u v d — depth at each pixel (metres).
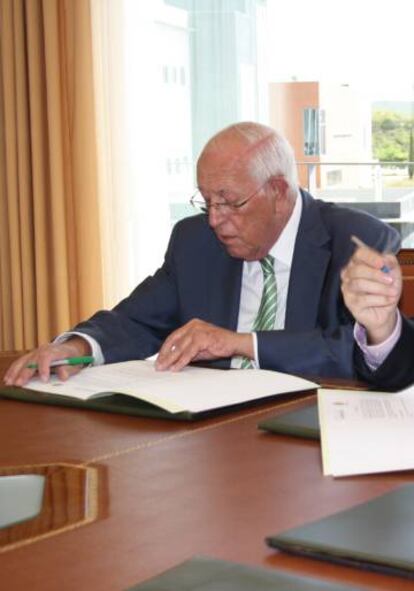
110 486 1.04
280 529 0.86
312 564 0.77
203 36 3.66
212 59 3.66
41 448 1.23
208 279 2.16
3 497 1.01
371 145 3.61
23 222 3.64
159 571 0.77
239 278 2.13
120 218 3.61
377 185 3.62
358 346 1.53
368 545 0.77
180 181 3.70
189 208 3.72
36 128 3.57
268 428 1.26
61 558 0.81
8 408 1.51
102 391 1.52
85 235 3.55
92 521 0.91
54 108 3.52
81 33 3.47
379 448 1.10
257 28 3.63
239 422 1.34
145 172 3.64
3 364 1.97
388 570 0.73
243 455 1.15
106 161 3.59
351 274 1.49
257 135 2.04
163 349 1.73
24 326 3.69
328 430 1.17
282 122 3.65
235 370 1.69
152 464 1.13
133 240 3.65
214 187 2.01
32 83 3.56
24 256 3.65
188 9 3.64
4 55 3.61
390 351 1.48
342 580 0.73
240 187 1.99
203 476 1.06
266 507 0.93
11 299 3.73
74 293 3.63
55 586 0.75
